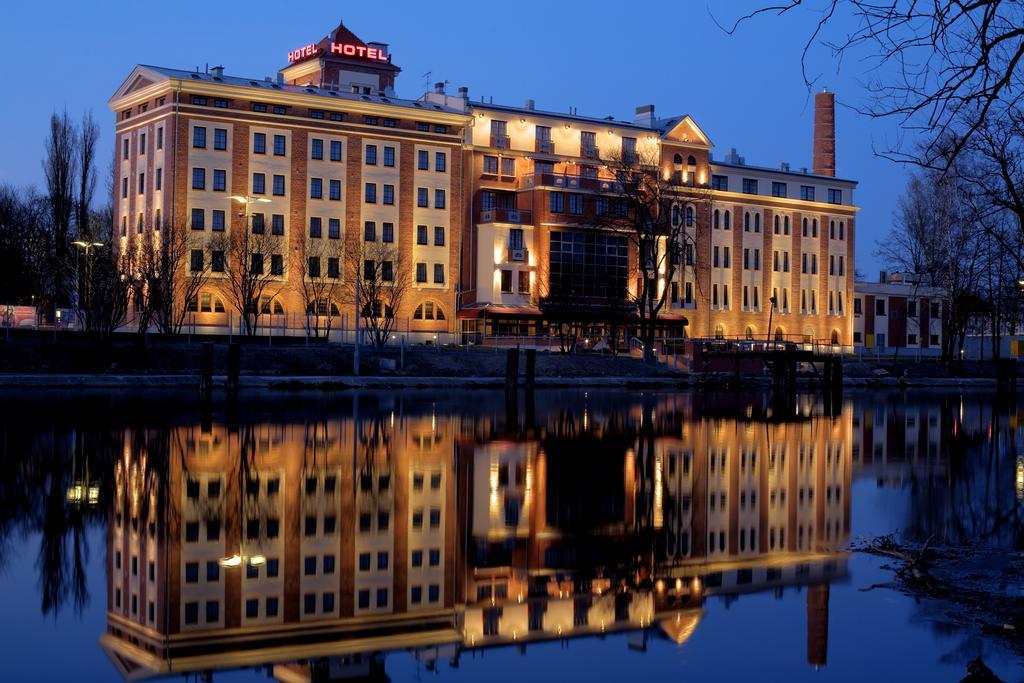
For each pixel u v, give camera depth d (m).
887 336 137.62
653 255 100.00
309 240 99.81
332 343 90.62
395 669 13.67
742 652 14.22
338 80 113.25
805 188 131.88
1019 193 25.73
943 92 12.91
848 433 45.38
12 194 116.50
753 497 26.98
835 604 16.52
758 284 127.06
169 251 86.44
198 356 76.38
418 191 105.44
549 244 108.19
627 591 17.52
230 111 96.88
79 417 44.38
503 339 104.62
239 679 13.15
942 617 15.69
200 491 26.16
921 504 26.09
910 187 96.38
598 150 115.00
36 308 96.12
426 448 36.22
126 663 13.59
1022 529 22.77
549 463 32.94
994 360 98.12
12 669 13.32
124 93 102.88
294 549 20.00
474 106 109.12
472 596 17.09
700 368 95.56
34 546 19.92
